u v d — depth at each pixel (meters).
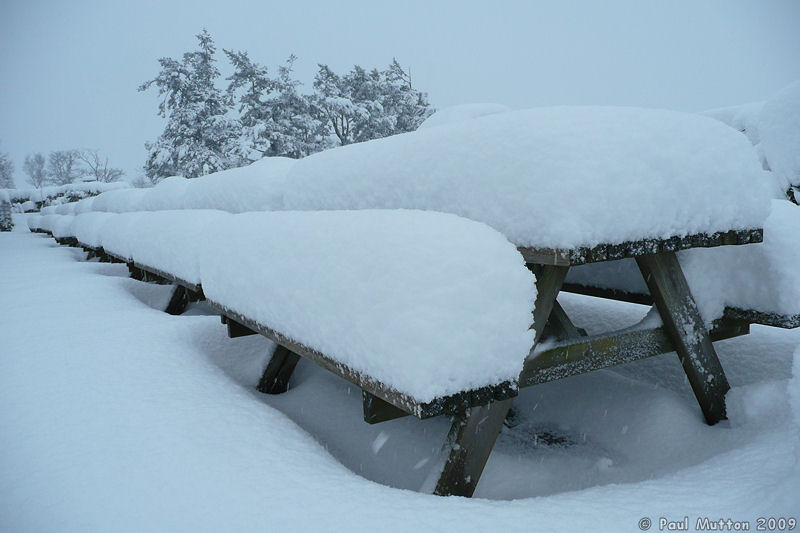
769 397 2.35
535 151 1.89
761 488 1.56
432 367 1.50
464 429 1.82
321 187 3.22
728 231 2.17
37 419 2.26
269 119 26.53
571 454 2.54
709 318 2.55
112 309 4.47
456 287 1.60
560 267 2.03
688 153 2.03
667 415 2.56
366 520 1.46
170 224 4.68
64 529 1.50
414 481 2.28
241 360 3.50
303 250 2.32
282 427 2.28
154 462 1.87
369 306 1.73
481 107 3.97
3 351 3.20
